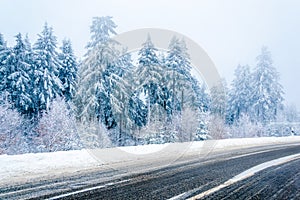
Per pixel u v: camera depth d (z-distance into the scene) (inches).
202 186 181.6
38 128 775.1
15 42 991.0
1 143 692.7
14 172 215.3
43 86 971.9
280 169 252.2
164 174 223.1
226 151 404.2
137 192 164.6
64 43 1130.0
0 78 948.6
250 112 1438.2
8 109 759.7
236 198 153.9
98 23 834.2
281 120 1414.9
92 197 152.6
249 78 1524.4
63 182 189.6
